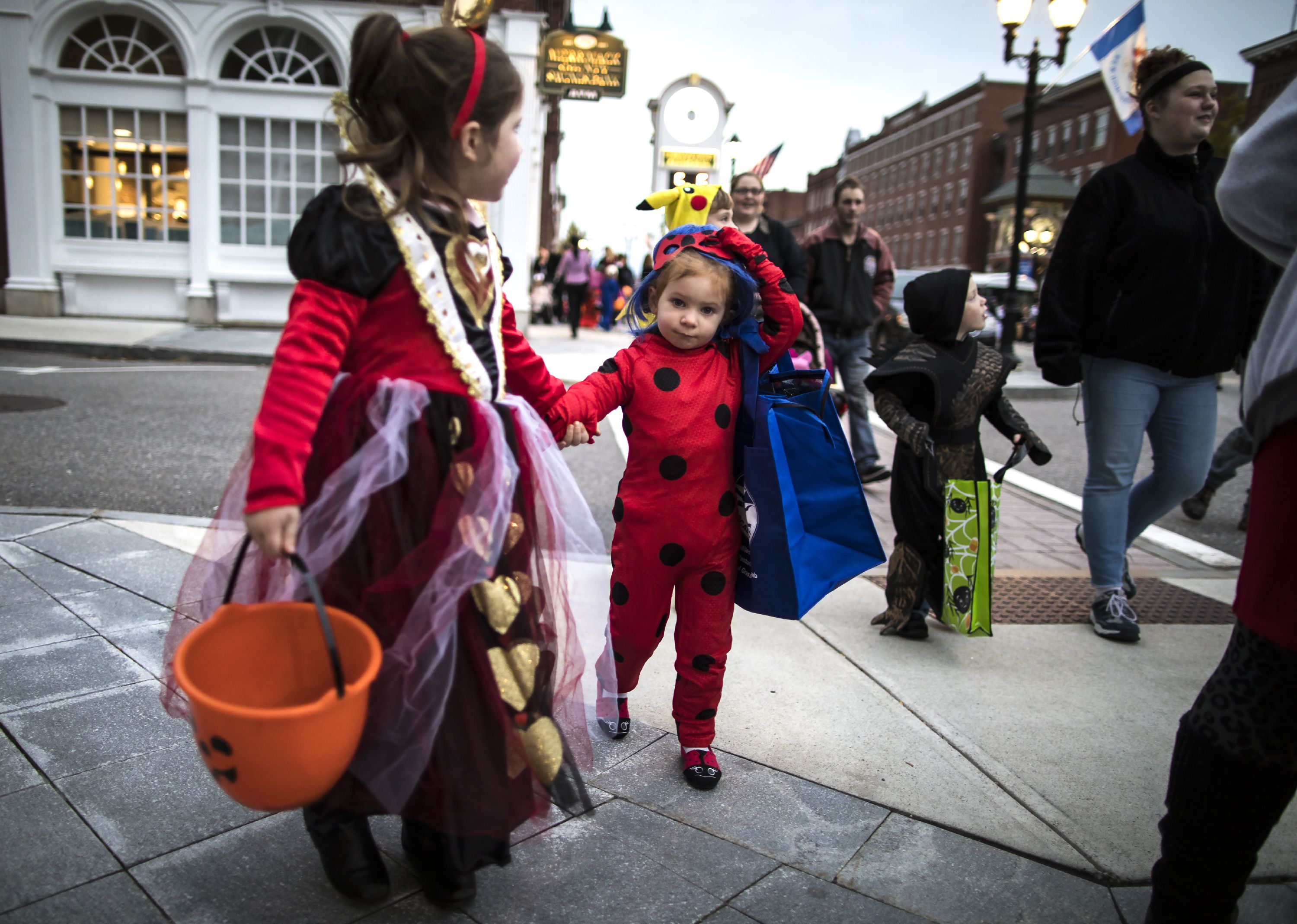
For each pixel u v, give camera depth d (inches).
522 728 62.2
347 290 55.8
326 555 57.6
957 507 113.6
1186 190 122.6
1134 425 126.8
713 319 83.7
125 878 65.9
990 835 78.8
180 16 443.2
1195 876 61.7
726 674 109.3
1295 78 59.2
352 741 51.5
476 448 60.4
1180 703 108.1
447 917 64.1
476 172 62.2
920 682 110.3
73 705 89.3
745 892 69.4
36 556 130.3
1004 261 2159.2
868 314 220.7
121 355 376.2
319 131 466.9
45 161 455.2
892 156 2994.6
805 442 88.1
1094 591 151.6
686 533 84.1
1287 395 54.4
